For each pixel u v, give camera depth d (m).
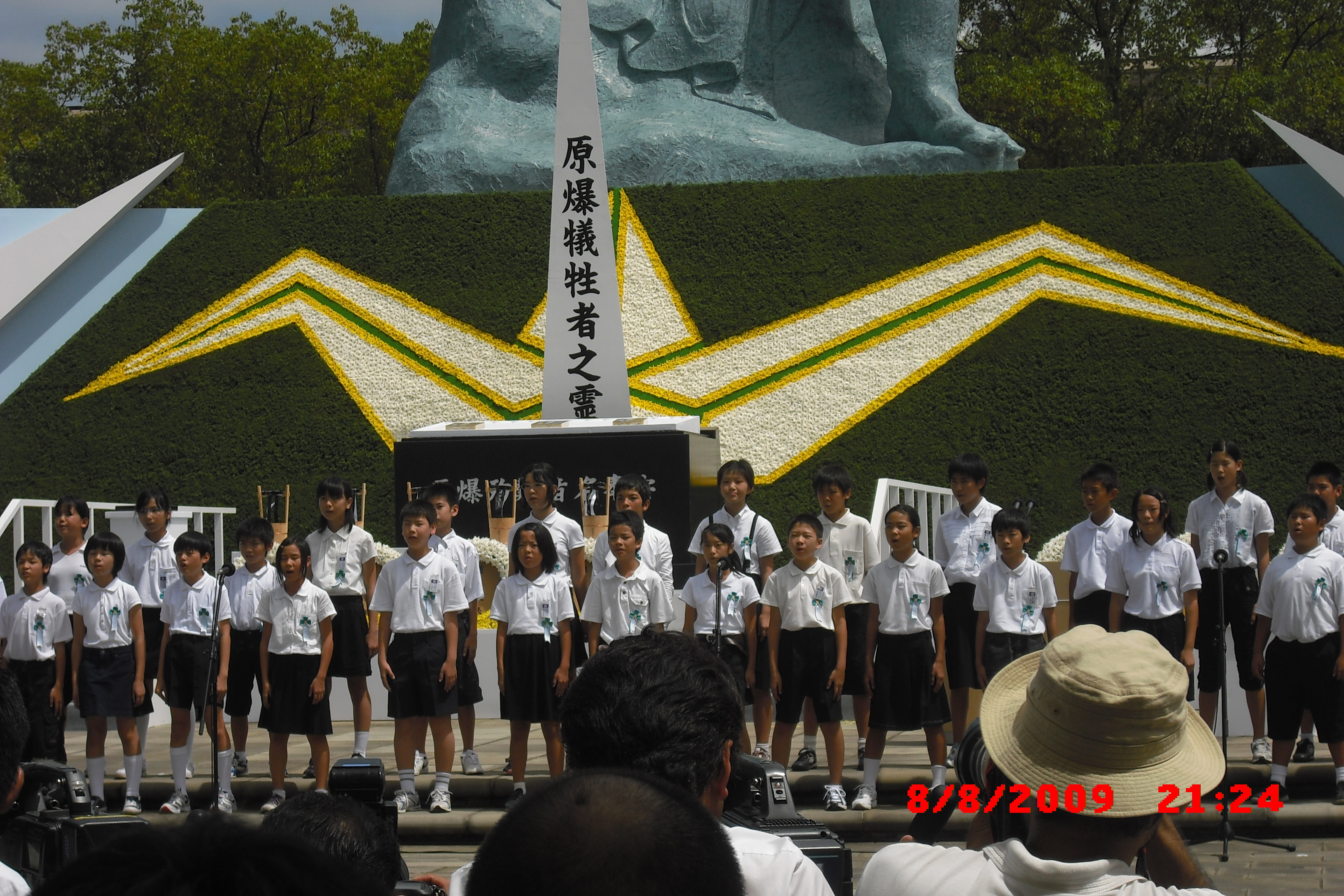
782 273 17.72
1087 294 16.84
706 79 21.19
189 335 18.16
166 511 10.09
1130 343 16.42
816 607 8.30
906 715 8.22
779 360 17.14
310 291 18.34
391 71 32.69
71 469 17.33
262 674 8.58
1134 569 8.80
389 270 18.36
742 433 16.81
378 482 16.88
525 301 17.86
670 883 1.72
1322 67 28.45
